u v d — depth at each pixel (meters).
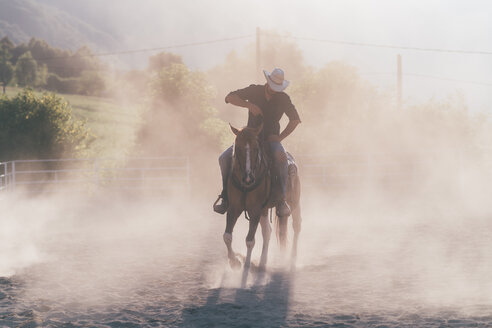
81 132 23.03
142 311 5.59
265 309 5.59
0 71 112.25
